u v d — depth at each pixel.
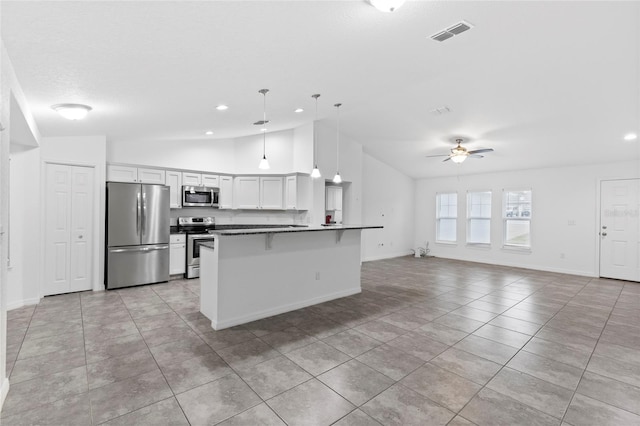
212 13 1.98
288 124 5.95
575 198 6.51
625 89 3.68
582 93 3.87
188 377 2.40
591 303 4.39
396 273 6.43
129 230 5.00
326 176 6.39
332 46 2.65
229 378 2.39
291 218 6.75
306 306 4.21
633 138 5.02
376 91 4.03
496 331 3.35
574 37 2.74
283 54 2.71
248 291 3.64
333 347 2.95
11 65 2.31
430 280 5.80
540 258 6.93
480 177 7.89
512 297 4.68
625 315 3.89
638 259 5.81
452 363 2.65
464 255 8.16
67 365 2.56
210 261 3.61
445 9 2.24
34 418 1.93
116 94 3.15
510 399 2.15
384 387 2.29
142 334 3.20
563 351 2.89
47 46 2.12
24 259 4.09
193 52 2.46
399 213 8.77
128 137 5.36
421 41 2.68
